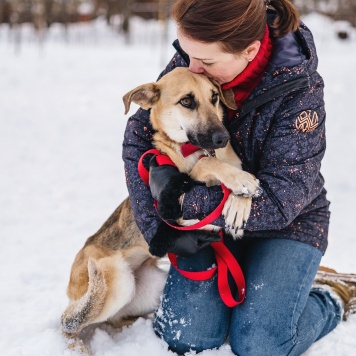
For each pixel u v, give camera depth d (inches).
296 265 116.0
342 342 125.7
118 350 122.3
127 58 634.2
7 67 554.3
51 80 501.0
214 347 121.6
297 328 114.3
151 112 131.6
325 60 605.0
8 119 367.9
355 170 263.6
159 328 125.0
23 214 215.3
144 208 117.7
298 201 108.7
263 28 112.0
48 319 135.4
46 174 265.4
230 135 122.8
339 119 365.4
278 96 112.3
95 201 231.0
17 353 119.1
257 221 107.5
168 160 119.1
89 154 299.1
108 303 127.0
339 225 200.5
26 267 167.5
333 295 129.3
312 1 997.2
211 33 107.7
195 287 121.6
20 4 948.6
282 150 110.9
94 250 135.2
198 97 123.0
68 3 1010.1
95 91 456.4
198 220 119.6
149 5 1082.7
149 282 139.2
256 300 115.2
